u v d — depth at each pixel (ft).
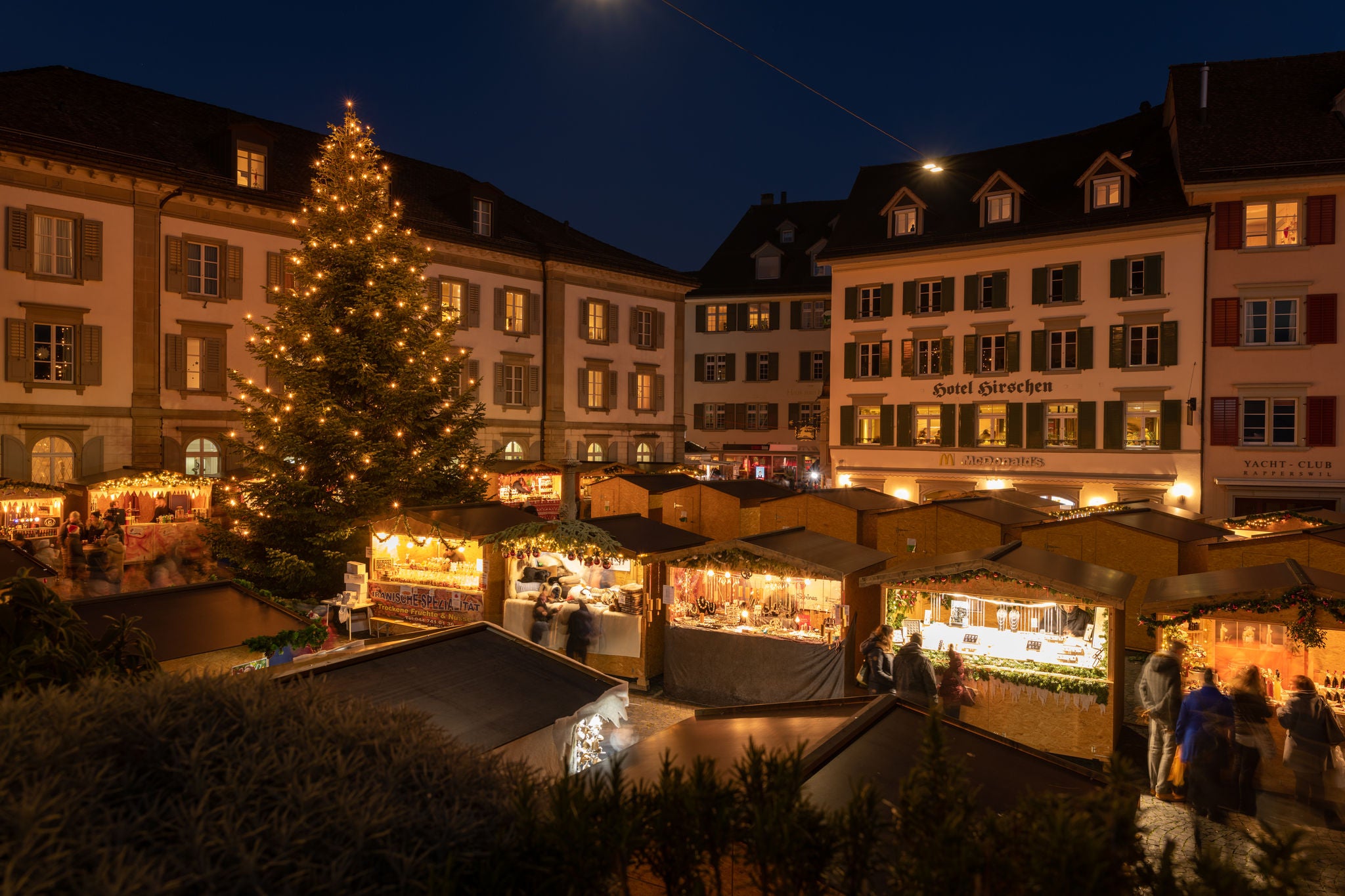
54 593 15.06
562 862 8.36
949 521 69.62
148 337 98.02
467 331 129.29
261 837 7.61
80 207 93.50
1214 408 104.42
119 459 96.22
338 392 68.28
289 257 69.92
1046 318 114.62
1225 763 29.17
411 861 7.85
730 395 181.27
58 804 7.18
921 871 8.03
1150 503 104.12
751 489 88.74
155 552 76.33
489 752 10.43
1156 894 8.04
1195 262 105.19
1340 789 28.35
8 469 89.25
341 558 61.62
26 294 90.07
